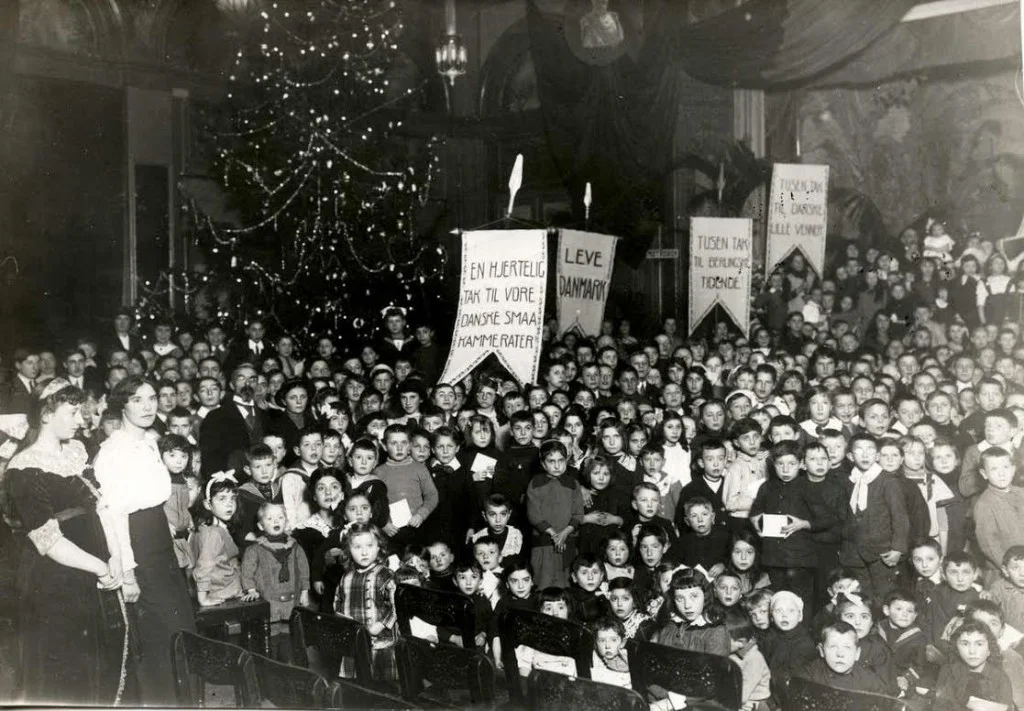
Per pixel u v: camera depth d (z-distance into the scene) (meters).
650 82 16.00
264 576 6.51
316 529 6.86
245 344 13.77
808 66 15.32
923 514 6.72
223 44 15.82
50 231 14.03
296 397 8.89
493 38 18.67
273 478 7.13
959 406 9.13
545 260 8.46
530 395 8.60
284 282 15.97
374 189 17.11
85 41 14.41
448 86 18.53
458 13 18.81
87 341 12.58
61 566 5.23
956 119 16.88
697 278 12.83
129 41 14.73
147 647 5.50
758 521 6.87
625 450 7.91
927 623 5.85
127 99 14.77
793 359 11.66
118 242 14.71
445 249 18.12
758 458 7.34
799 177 14.77
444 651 4.78
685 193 16.75
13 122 13.66
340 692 4.27
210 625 6.00
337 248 16.59
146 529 5.55
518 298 8.52
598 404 9.81
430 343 12.99
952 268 15.19
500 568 6.59
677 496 7.53
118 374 9.98
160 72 15.03
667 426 8.05
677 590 5.29
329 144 16.56
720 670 4.41
